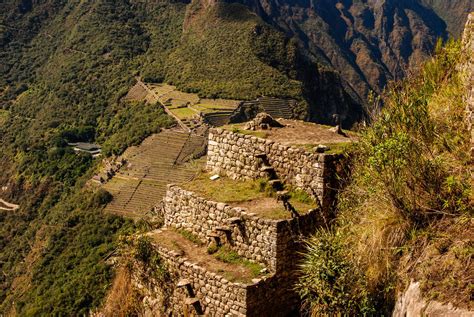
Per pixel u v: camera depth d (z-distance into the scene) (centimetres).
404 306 647
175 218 1177
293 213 1008
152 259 1103
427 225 715
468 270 594
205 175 1245
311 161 1055
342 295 788
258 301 941
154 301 1094
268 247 974
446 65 1029
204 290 995
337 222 1004
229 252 1037
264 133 1198
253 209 1037
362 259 780
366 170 857
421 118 809
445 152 777
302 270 938
